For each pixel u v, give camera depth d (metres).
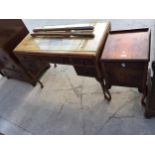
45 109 2.20
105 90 1.93
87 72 1.79
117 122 1.83
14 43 2.16
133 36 1.62
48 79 2.56
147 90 1.64
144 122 1.76
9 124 2.17
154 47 2.03
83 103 2.11
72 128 1.92
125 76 1.59
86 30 1.79
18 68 2.29
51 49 1.74
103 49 1.61
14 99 2.47
